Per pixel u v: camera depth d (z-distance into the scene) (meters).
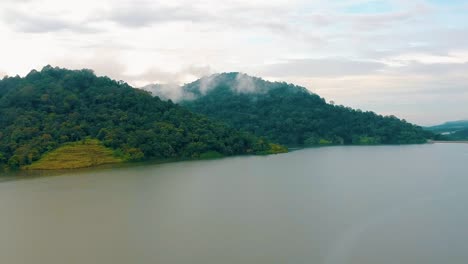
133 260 70.00
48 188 132.12
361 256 70.00
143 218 94.19
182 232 83.62
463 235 79.50
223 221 90.81
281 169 172.25
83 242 79.19
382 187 127.94
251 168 176.38
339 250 72.75
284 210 99.50
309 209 100.00
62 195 120.44
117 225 89.25
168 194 119.69
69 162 184.25
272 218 92.62
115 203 109.00
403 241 76.69
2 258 72.50
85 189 129.12
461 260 68.12
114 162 196.50
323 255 70.56
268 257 69.94
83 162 186.00
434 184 132.62
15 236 83.62
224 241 77.69
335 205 104.06
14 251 75.44
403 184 133.00
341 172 162.25
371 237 79.00
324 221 89.81
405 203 105.25
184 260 69.44
